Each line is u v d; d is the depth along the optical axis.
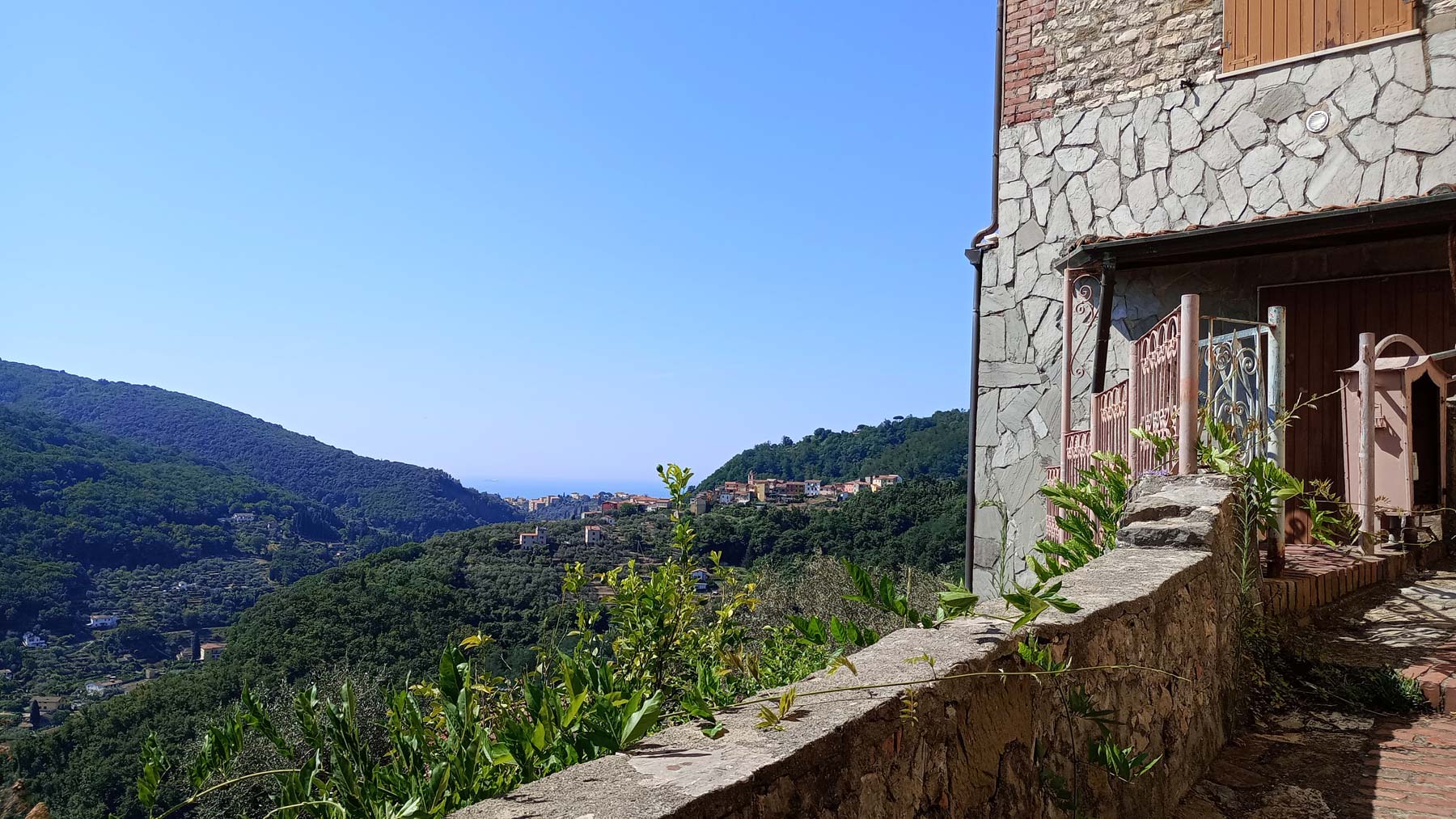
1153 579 2.68
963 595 1.94
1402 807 2.60
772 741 1.26
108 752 20.00
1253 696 3.56
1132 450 4.79
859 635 1.99
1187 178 7.23
